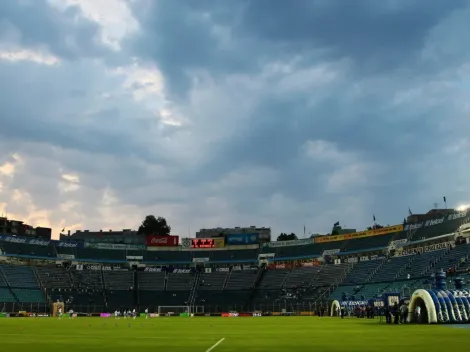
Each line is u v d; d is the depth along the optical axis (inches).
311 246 6791.3
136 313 5295.3
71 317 4793.3
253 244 7194.9
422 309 2470.5
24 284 5723.4
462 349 1034.7
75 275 6318.9
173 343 1310.3
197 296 6254.9
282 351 1037.8
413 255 5413.4
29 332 1947.6
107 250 6953.7
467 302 2378.2
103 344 1282.0
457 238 5078.7
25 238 6446.9
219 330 2112.5
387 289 4933.6
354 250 6269.7
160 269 6815.9
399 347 1100.5
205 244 7268.7
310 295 5792.3
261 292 6210.6
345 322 2859.3
